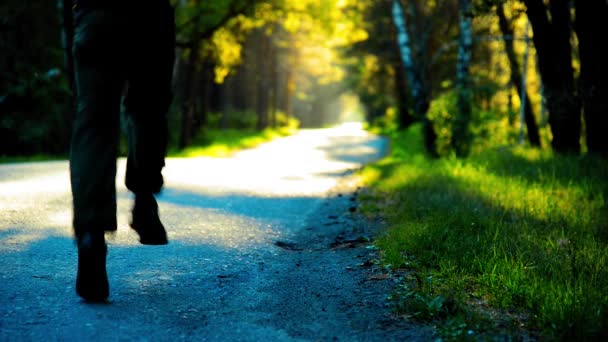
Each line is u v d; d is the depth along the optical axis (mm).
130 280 3707
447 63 27281
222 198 8094
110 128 2814
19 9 24922
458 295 3328
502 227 5137
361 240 5320
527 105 16109
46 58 26250
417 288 3561
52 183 8531
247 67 49781
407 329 2969
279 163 16438
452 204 6488
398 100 38844
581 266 3850
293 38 42219
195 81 25125
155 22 2881
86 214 2787
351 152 23594
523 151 13258
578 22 11391
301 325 3051
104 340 2740
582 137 16062
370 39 32844
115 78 2826
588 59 11391
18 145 26375
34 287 3453
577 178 8914
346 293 3617
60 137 27172
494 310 3178
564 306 3012
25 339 2693
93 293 2947
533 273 3596
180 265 4172
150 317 3061
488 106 19422
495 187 8062
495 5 12062
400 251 4535
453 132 15695
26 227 5246
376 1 30453
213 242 5070
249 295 3570
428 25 22547
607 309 2941
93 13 2779
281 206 7797
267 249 4988
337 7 23656
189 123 24953
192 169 12273
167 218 6078
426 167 11695
